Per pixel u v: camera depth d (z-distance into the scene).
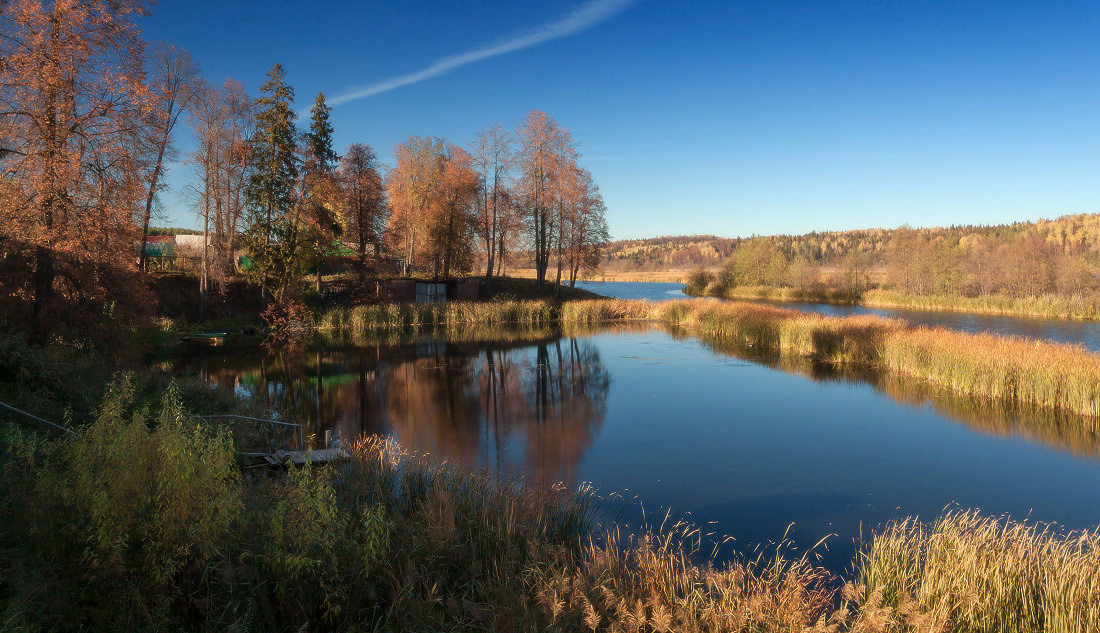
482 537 6.69
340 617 5.08
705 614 5.30
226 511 4.96
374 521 5.82
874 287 74.81
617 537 8.32
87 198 15.92
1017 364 18.11
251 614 4.61
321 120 37.84
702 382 21.41
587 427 15.38
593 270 57.53
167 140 22.42
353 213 43.66
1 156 15.08
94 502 4.63
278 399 18.02
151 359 24.91
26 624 3.98
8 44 14.66
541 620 5.18
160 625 4.29
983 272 58.22
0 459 6.64
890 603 5.90
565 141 50.78
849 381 21.38
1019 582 5.86
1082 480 11.43
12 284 14.89
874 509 10.03
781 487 11.06
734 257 87.12
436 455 12.80
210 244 41.53
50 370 11.34
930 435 14.58
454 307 41.56
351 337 33.91
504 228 52.22
